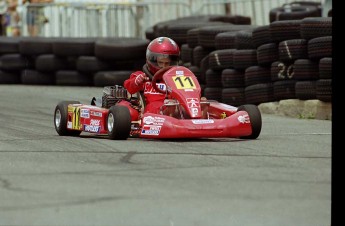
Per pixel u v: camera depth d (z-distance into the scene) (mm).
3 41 58812
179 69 29094
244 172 22234
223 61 41938
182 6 67188
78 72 56562
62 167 23234
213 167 23000
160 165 23344
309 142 28438
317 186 20500
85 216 17906
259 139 29234
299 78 37906
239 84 41438
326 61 36281
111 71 55125
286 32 38375
